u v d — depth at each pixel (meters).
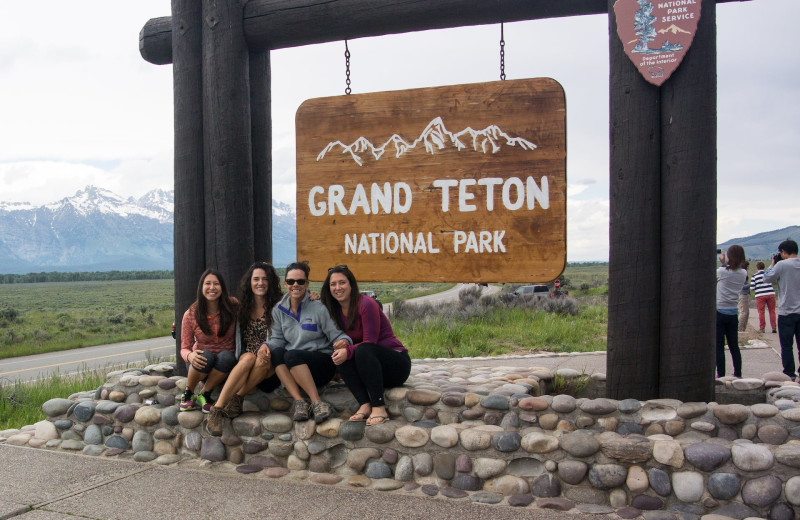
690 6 4.16
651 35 4.22
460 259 4.94
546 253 4.75
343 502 3.88
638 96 4.27
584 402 4.12
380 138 5.12
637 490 3.75
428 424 4.30
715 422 3.89
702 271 4.19
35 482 4.32
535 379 5.08
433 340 12.89
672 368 4.21
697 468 3.67
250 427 4.65
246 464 4.62
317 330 4.59
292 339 4.63
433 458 4.16
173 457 4.82
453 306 20.83
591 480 3.85
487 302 21.83
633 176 4.29
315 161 5.28
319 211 5.27
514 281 4.82
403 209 5.07
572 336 13.29
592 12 4.66
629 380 4.32
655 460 3.76
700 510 3.62
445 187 4.97
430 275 5.01
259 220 5.60
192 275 5.48
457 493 3.99
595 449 3.86
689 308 4.18
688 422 3.95
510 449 4.00
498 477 4.02
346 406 4.57
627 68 4.29
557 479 3.92
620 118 4.32
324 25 5.11
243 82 5.34
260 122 5.57
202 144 5.45
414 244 5.05
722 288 7.00
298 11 5.14
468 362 10.10
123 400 5.27
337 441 4.40
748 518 3.51
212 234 5.38
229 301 4.84
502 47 4.89
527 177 4.79
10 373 13.84
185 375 5.50
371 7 4.98
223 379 4.78
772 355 9.87
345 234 5.21
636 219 4.29
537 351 11.63
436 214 4.99
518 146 4.80
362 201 5.17
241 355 4.79
